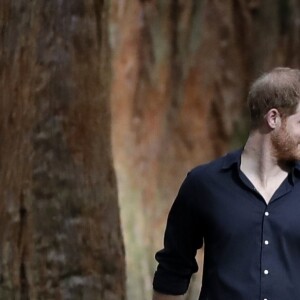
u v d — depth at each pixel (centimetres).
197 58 1262
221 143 1274
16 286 755
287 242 479
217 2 1273
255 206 485
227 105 1274
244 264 481
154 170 1226
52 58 760
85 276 761
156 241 1182
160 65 1238
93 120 772
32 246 756
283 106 485
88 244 763
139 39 1229
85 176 764
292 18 1284
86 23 770
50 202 757
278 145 489
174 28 1246
